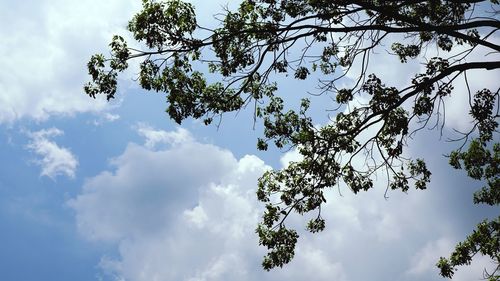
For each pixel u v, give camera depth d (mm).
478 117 10750
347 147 13172
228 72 12875
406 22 11406
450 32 10414
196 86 12867
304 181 14359
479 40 10211
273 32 11930
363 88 11688
